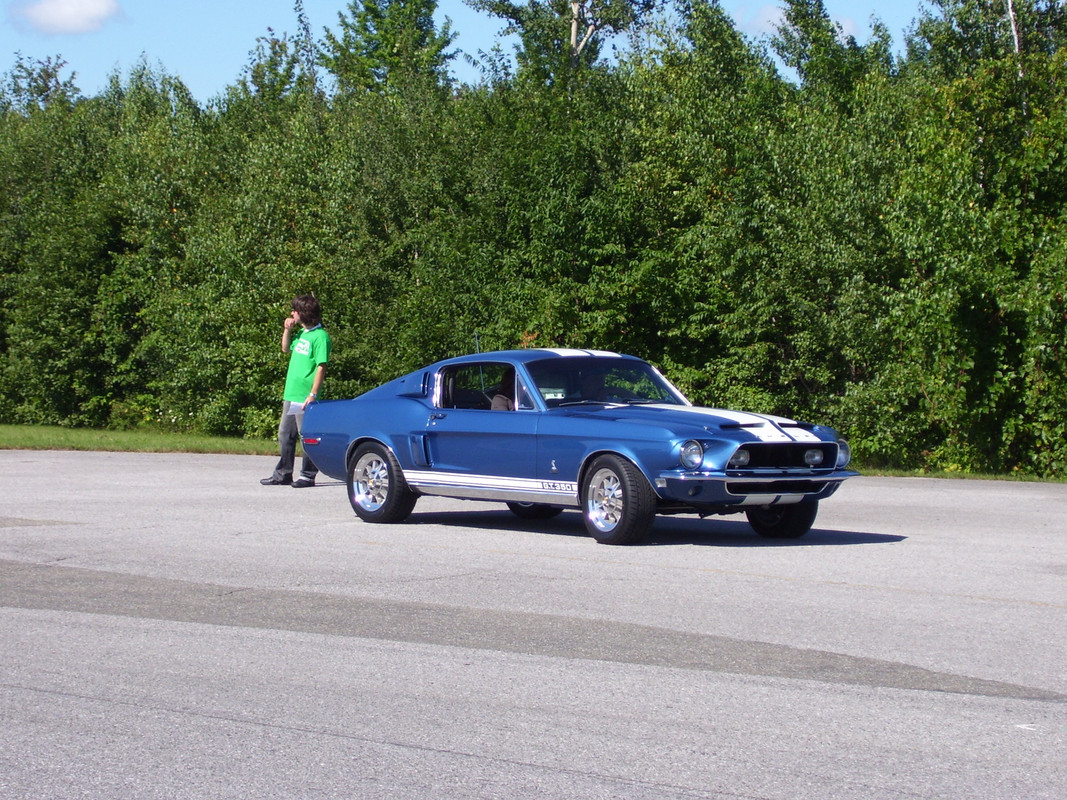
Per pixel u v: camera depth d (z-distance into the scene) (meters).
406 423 11.37
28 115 43.31
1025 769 4.46
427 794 4.21
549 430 10.24
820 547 10.00
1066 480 18.42
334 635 6.65
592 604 7.48
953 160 19.00
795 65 27.67
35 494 13.96
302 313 15.10
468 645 6.41
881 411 20.28
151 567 8.88
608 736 4.87
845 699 5.39
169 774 4.44
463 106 29.02
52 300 31.75
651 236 23.67
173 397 29.75
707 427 9.59
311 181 28.75
